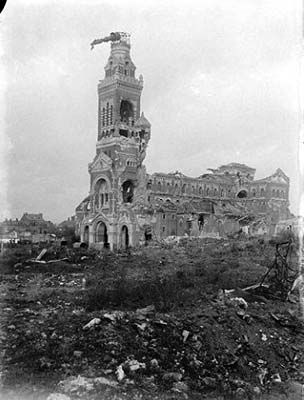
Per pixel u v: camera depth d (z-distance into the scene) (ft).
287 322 38.58
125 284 40.50
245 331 36.27
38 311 36.91
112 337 32.91
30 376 29.89
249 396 30.78
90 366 30.71
